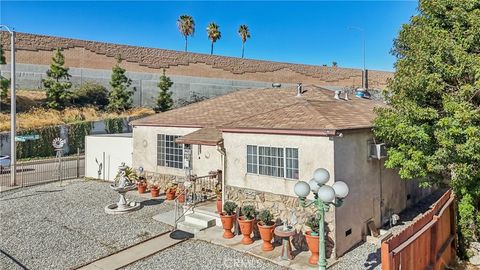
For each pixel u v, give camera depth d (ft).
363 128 34.42
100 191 57.31
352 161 33.65
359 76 165.48
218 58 137.90
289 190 33.71
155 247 33.19
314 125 31.81
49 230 38.04
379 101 64.49
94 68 115.24
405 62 33.78
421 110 30.50
